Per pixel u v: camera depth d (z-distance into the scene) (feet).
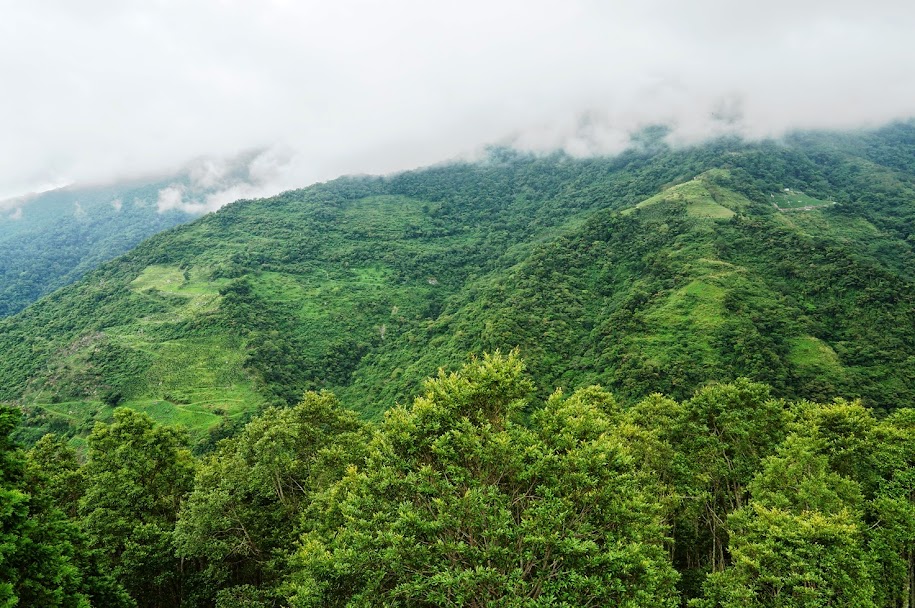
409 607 66.80
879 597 90.99
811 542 83.10
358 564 65.92
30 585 55.31
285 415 130.21
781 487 104.27
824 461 104.63
